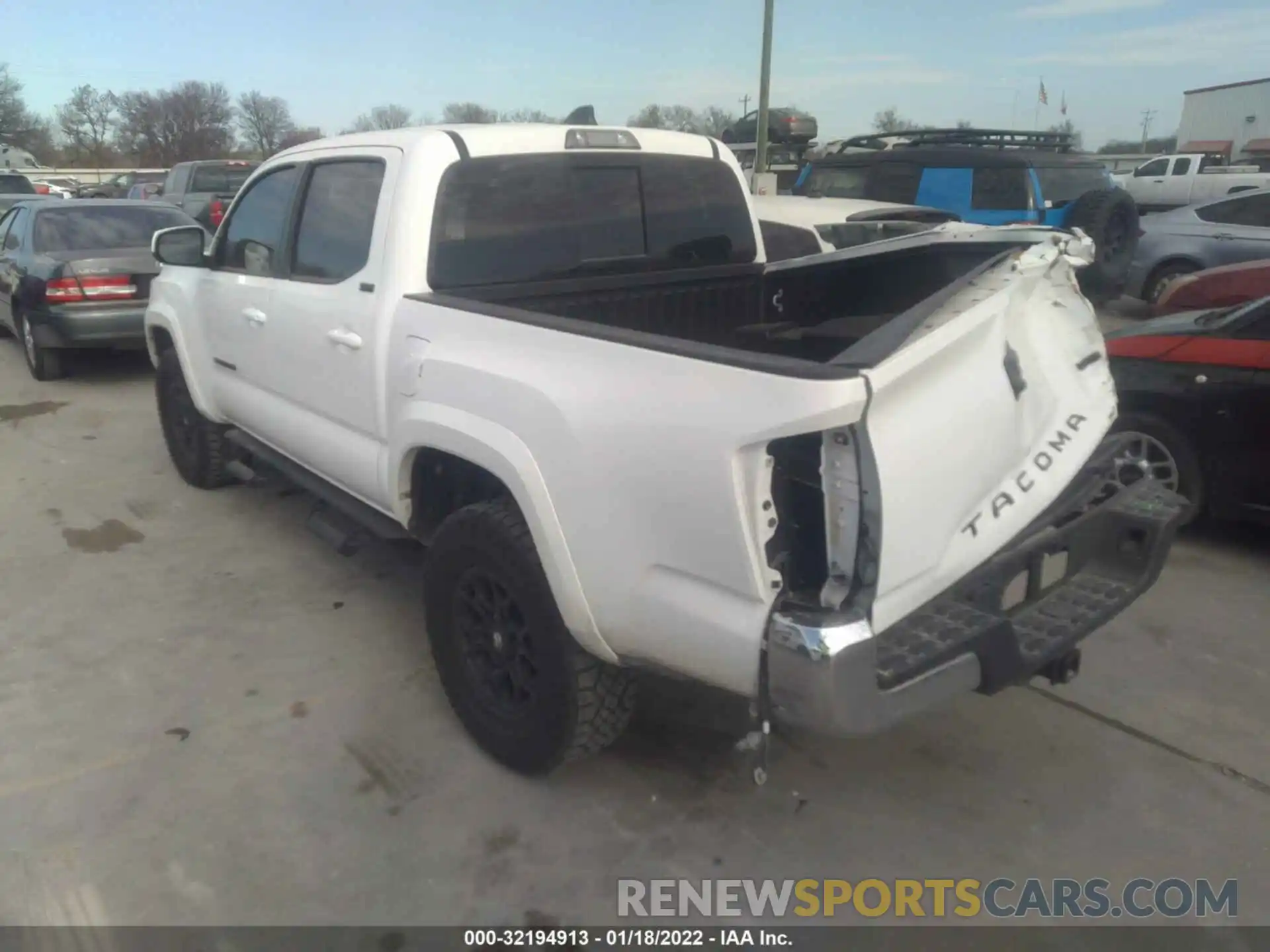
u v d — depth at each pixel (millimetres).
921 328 2395
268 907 2703
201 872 2828
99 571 4820
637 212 4043
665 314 4168
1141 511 3031
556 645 2895
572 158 3811
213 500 5809
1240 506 4727
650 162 4082
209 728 3516
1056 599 2914
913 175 10367
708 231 4305
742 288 4430
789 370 2178
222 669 3914
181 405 5742
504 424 2855
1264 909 2703
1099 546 3035
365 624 4285
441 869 2848
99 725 3533
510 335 2908
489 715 3252
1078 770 3291
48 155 67375
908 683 2375
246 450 5469
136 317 8523
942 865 2879
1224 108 44688
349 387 3711
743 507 2275
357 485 3848
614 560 2584
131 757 3344
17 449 6875
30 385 8922
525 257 3709
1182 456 4844
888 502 2260
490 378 2904
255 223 4562
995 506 2682
